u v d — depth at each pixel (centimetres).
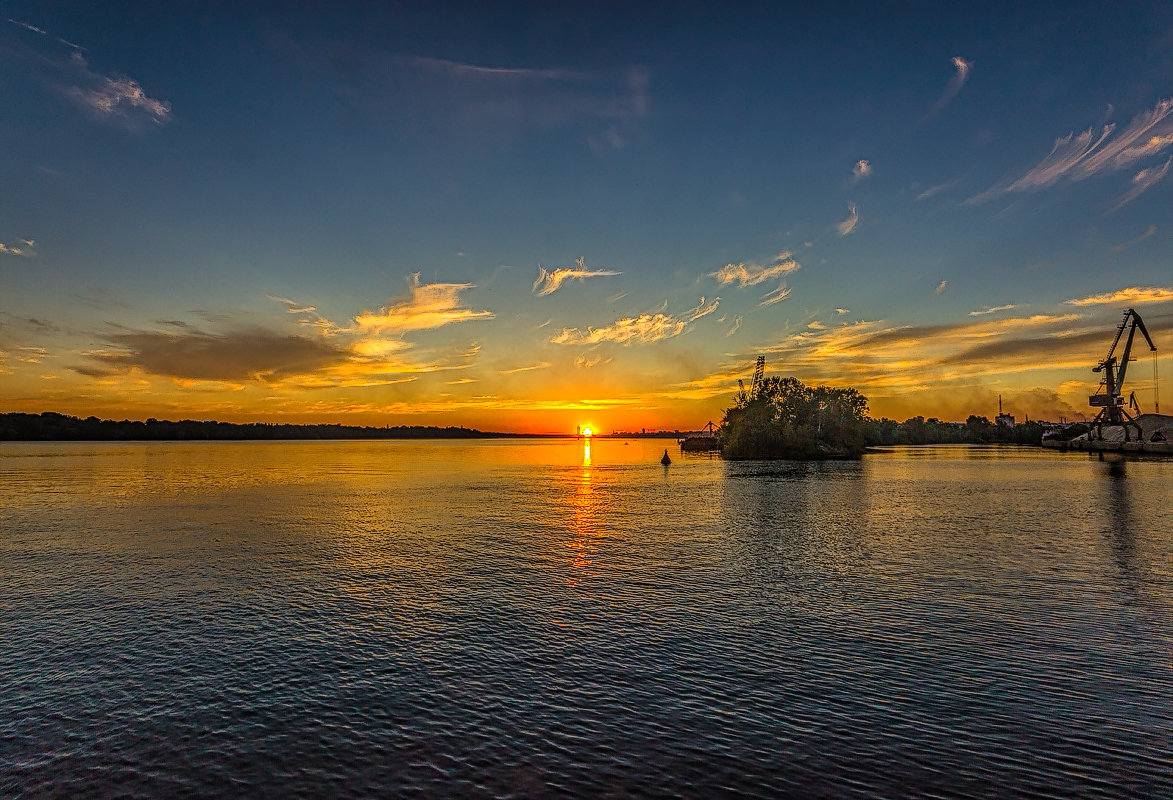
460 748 1248
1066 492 5997
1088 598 2230
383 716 1382
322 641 1844
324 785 1130
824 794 1089
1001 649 1736
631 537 3597
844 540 3450
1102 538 3431
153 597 2317
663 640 1836
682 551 3162
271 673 1612
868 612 2089
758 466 11188
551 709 1407
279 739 1288
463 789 1116
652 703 1434
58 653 1755
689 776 1148
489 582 2531
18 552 3181
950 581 2495
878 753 1215
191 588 2445
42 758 1221
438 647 1791
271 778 1152
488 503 5459
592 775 1154
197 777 1157
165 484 7406
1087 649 1730
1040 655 1689
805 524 4075
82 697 1482
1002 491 6147
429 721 1359
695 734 1293
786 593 2334
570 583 2506
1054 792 1087
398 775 1158
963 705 1405
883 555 3022
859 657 1689
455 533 3772
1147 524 3925
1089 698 1433
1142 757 1191
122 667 1655
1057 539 3412
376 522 4256
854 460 13088
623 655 1722
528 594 2344
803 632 1892
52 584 2512
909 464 11369
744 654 1719
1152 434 15438
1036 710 1378
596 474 9394
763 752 1223
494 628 1952
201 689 1523
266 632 1925
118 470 10094
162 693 1502
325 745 1263
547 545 3350
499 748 1246
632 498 5816
